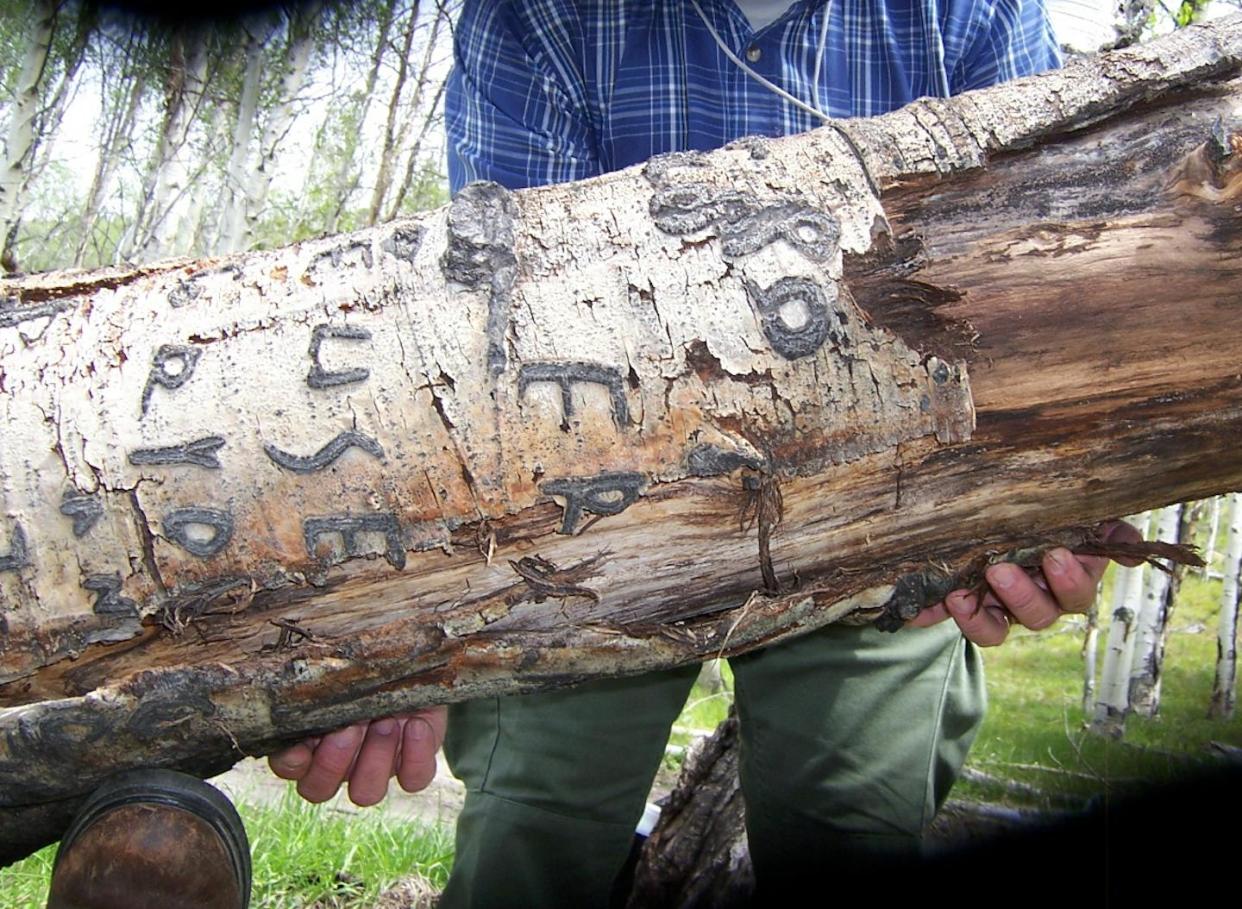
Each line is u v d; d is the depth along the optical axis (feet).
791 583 3.94
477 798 6.34
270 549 3.46
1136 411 3.73
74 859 3.41
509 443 3.45
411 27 29.12
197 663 3.64
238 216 22.06
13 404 3.44
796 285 3.51
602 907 6.57
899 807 6.12
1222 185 3.62
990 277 3.62
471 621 3.64
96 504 3.39
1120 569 17.44
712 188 3.67
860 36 6.11
